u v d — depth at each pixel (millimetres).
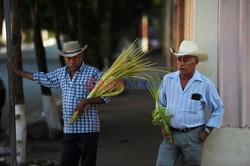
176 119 7965
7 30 8500
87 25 26531
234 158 9375
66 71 8734
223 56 9203
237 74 9219
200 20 9250
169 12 34594
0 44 79312
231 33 9172
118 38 43344
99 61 27703
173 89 7984
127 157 12766
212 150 9398
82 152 8750
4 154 12836
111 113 20516
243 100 9180
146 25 71562
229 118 9305
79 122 8641
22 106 11578
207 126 8000
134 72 8562
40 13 18203
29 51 71500
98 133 8812
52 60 53156
